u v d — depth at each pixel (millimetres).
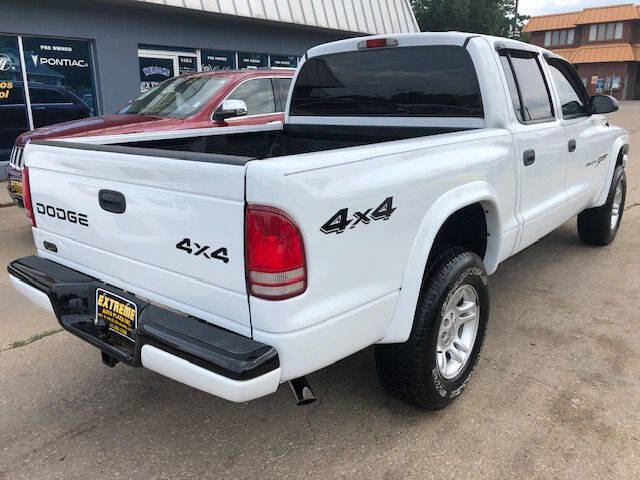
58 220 2789
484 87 3283
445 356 2873
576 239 6051
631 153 12664
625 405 2957
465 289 2898
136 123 6254
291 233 1912
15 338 3816
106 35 10695
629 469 2480
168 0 10844
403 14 17312
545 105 3891
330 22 14477
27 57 9875
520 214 3516
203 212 2047
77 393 3162
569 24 53438
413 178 2406
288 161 1941
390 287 2387
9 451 2672
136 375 3361
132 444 2723
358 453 2631
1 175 9828
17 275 2867
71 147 2598
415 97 3623
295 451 2656
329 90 4090
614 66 50656
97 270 2633
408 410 2965
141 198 2266
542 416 2875
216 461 2598
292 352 2020
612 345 3627
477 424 2824
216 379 1956
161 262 2273
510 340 3711
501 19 41219
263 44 13797
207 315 2168
